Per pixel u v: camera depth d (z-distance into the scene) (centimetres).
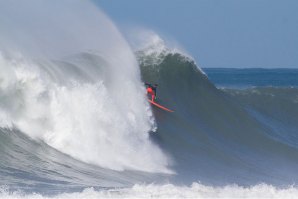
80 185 6378
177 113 10500
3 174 6594
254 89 14475
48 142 7475
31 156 7206
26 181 6372
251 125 11350
